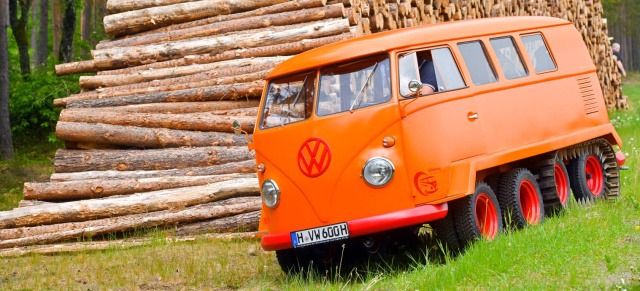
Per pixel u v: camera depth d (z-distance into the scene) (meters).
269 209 6.86
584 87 8.61
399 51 6.54
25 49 25.72
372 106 6.39
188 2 13.39
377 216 6.29
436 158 6.37
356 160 6.37
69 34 26.88
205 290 6.90
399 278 6.11
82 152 11.13
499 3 18.28
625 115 20.34
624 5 65.25
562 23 8.80
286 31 12.09
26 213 9.98
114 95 12.33
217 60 12.37
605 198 8.80
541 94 7.84
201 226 9.66
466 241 6.57
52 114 22.38
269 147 6.83
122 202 9.96
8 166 18.67
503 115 7.19
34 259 8.68
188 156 10.76
